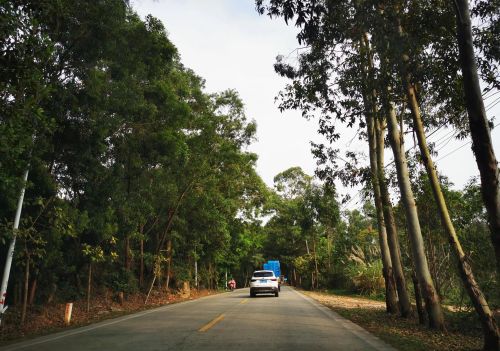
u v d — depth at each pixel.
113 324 12.84
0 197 11.03
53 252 14.14
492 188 7.62
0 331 11.84
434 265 17.17
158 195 22.70
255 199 39.19
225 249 40.66
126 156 17.69
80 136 13.62
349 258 35.94
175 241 29.86
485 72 10.05
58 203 13.68
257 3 8.91
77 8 11.95
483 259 15.23
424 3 10.00
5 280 11.55
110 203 16.75
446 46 10.11
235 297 28.11
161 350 8.15
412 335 11.04
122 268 24.12
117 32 13.33
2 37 7.77
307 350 8.24
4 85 7.95
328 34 9.98
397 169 13.10
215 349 8.24
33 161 11.83
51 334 10.95
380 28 9.14
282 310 17.36
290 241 57.25
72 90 12.82
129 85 15.48
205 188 27.38
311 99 12.58
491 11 9.21
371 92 10.86
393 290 16.62
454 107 11.59
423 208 16.42
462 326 12.75
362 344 9.04
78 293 19.66
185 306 20.20
